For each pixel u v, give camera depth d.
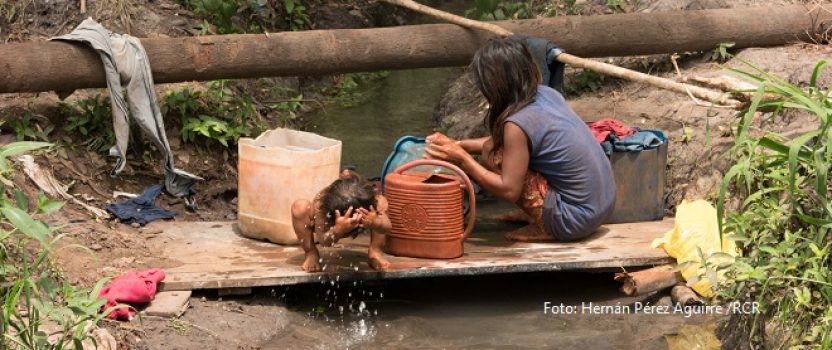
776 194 6.04
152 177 8.15
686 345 6.03
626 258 6.68
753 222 5.86
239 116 8.87
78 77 7.79
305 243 6.36
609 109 9.20
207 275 6.35
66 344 5.14
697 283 6.39
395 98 11.34
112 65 7.73
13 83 7.66
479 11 10.91
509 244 7.02
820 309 5.32
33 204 7.01
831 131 5.38
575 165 6.75
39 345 4.91
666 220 7.55
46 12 9.25
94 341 5.04
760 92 5.47
